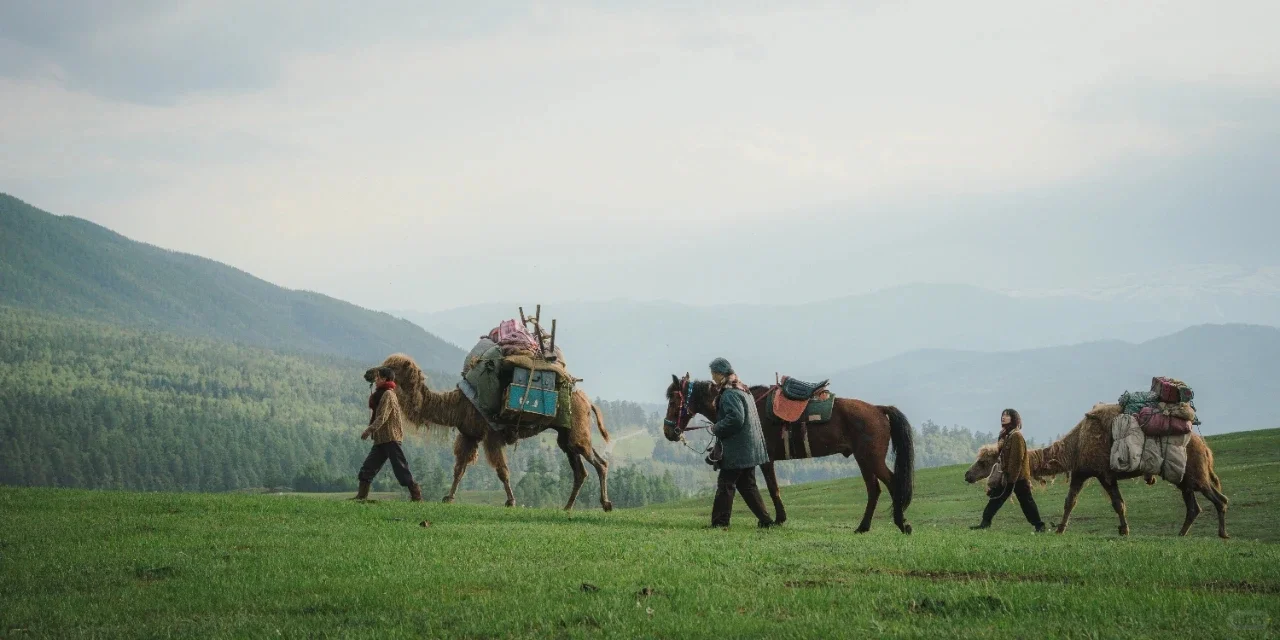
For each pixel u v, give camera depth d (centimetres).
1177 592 941
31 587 1064
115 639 840
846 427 1814
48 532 1477
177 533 1491
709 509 3344
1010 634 791
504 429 2223
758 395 1897
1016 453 2159
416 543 1375
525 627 860
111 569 1160
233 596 1009
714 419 1883
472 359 2250
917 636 790
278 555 1262
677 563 1187
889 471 1783
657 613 891
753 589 999
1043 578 1087
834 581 1048
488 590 1029
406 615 905
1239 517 2292
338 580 1079
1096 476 2164
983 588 982
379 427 2147
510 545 1355
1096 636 775
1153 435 2039
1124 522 2127
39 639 844
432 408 2217
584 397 2267
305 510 1853
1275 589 995
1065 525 2197
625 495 16625
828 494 3719
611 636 814
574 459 2262
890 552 1291
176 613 944
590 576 1080
